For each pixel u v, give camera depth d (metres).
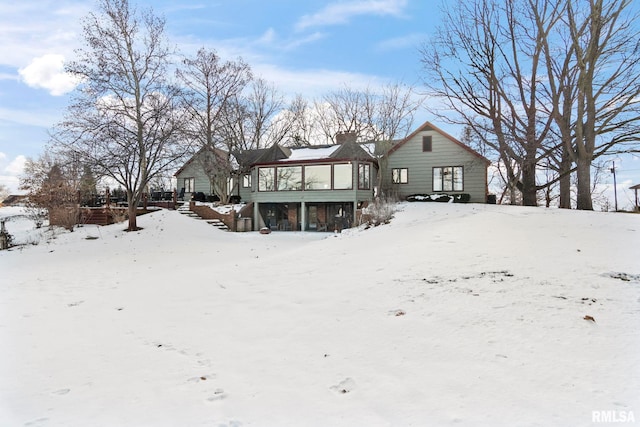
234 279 8.38
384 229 14.01
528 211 14.42
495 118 20.34
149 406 3.16
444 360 3.71
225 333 4.97
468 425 2.65
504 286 5.59
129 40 19.27
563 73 18.36
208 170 28.30
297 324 5.12
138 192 19.77
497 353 3.75
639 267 5.89
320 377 3.57
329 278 7.44
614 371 3.22
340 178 24.22
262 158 26.92
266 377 3.64
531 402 2.89
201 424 2.86
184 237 18.84
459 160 25.44
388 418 2.82
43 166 30.42
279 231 24.48
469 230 10.09
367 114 30.23
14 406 3.21
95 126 18.03
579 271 5.89
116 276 10.17
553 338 3.94
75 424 2.90
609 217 11.62
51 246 16.72
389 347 4.13
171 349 4.48
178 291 7.62
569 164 20.36
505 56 20.81
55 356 4.35
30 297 7.64
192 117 22.05
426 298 5.52
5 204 41.34
